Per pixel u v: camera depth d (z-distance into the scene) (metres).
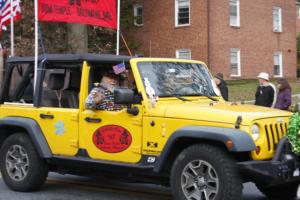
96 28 25.44
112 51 27.47
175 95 6.98
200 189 6.15
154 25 30.33
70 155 7.33
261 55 32.19
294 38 34.84
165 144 6.36
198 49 28.92
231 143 5.80
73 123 7.28
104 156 6.95
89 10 9.84
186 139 6.27
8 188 8.16
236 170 5.94
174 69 7.24
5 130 8.23
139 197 7.61
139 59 6.94
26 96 8.05
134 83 6.82
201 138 6.07
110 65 7.17
